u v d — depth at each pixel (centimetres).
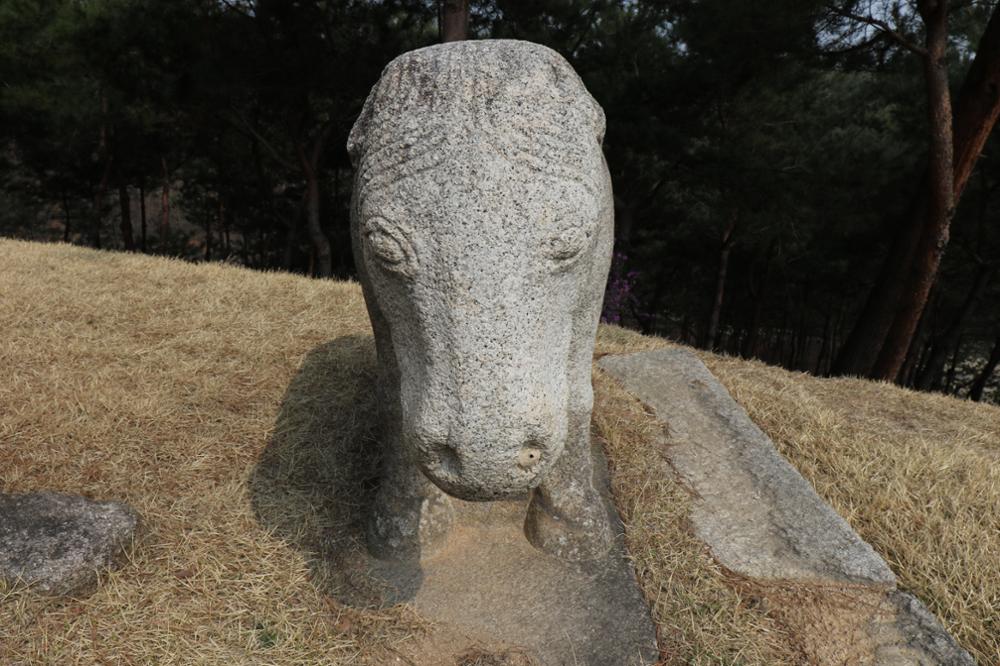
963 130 509
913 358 1111
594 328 171
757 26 557
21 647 147
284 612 162
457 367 112
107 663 146
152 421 229
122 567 171
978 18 669
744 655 161
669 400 283
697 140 789
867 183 788
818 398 342
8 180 1288
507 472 113
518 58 124
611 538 192
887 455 258
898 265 564
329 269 928
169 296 347
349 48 715
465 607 168
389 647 156
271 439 228
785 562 192
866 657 164
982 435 312
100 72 809
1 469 199
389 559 180
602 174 136
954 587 191
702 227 1073
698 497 220
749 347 1260
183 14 698
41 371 253
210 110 835
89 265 399
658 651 160
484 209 112
